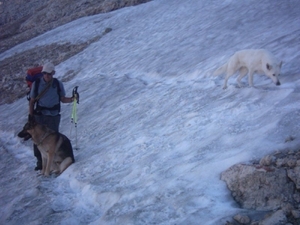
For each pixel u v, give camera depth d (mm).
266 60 7887
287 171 4629
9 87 21828
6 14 53812
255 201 4520
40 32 35844
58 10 41219
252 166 4906
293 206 4281
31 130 7555
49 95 7723
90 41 24094
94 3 38906
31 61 25656
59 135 7773
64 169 7711
